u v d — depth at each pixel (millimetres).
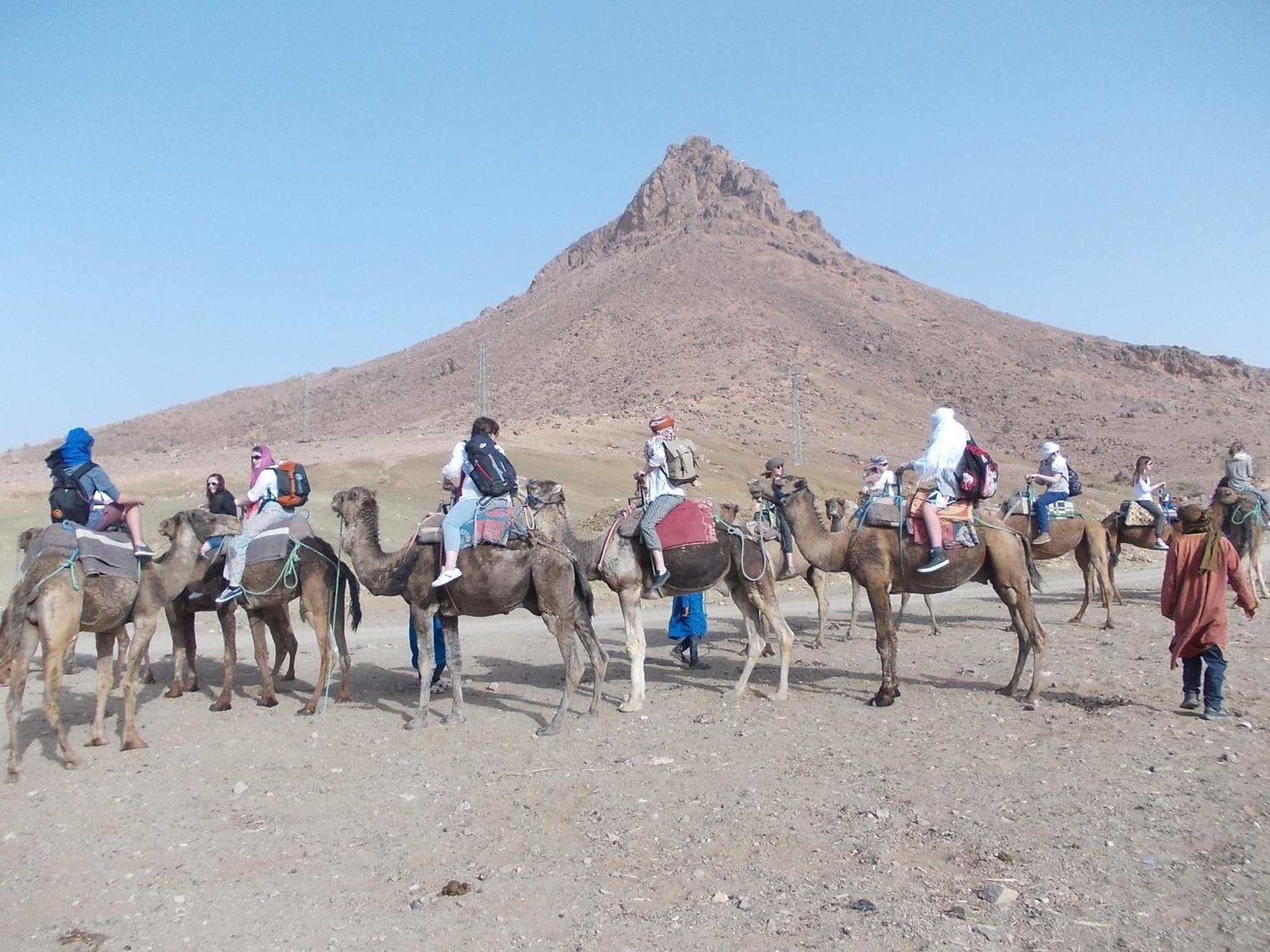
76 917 6336
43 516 32094
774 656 14266
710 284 168500
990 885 6270
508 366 149000
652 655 14625
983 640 15219
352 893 6570
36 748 9922
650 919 6066
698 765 8930
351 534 10914
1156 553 32250
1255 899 6105
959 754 9023
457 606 10477
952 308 183375
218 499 12664
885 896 6227
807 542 11375
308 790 8523
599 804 7973
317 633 11273
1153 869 6520
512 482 10438
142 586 9953
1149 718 10039
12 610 9273
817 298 171250
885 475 12367
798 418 92500
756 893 6348
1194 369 157750
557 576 10359
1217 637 9938
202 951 5875
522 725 10453
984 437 119500
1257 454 106625
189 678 12477
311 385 180125
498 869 6848
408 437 75938
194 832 7645
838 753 9164
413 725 10375
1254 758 8672
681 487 11336
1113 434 120562
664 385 120188
